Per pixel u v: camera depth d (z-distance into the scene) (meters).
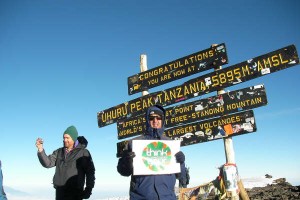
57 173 5.47
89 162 5.58
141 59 10.81
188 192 7.11
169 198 3.94
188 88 9.13
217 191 6.80
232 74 8.29
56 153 5.79
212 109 8.43
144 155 4.07
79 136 5.86
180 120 9.08
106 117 11.21
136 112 10.34
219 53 8.65
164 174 4.06
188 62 9.38
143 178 4.00
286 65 7.40
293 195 8.62
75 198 5.36
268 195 9.31
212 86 8.62
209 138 8.32
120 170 4.09
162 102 9.69
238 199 6.59
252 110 7.66
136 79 10.69
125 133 10.51
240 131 7.76
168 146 4.23
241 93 7.94
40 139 5.50
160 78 10.01
